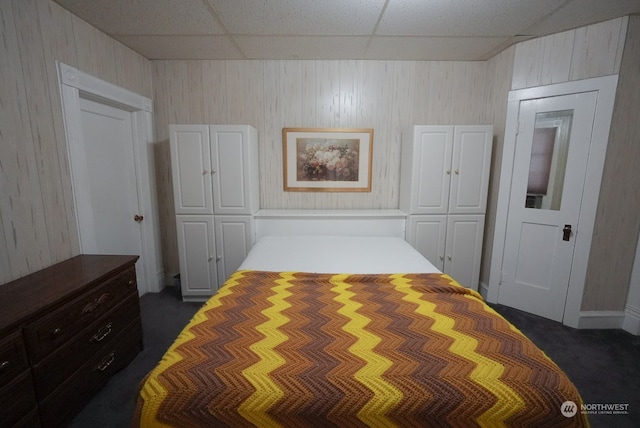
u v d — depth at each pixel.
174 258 3.03
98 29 2.12
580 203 2.17
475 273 2.70
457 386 0.86
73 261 1.78
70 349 1.38
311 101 2.81
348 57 2.69
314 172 2.90
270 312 1.29
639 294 2.14
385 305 1.37
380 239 2.61
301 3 1.79
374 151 2.90
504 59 2.49
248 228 2.63
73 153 1.87
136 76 2.55
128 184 2.62
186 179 2.55
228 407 0.82
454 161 2.55
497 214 2.58
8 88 1.49
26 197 1.59
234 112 2.82
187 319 2.39
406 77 2.78
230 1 1.77
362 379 0.88
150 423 0.82
